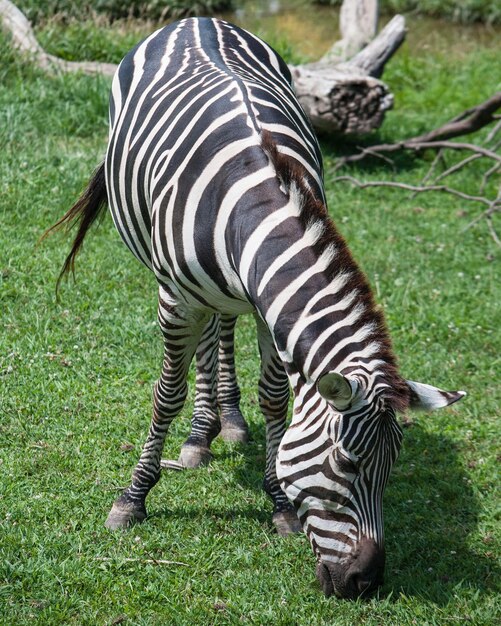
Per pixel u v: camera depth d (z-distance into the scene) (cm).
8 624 622
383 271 1227
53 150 1412
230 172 618
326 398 516
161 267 683
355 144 1689
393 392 528
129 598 656
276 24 2745
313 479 555
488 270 1253
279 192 593
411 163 1648
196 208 635
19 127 1448
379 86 1584
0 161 1348
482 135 1781
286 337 568
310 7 2972
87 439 851
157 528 736
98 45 1850
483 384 991
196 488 800
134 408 906
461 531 760
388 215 1416
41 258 1149
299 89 1599
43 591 655
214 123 654
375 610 645
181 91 713
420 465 854
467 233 1372
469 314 1128
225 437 894
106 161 800
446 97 1962
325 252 567
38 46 1720
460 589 675
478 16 2925
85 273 1130
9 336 997
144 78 774
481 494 812
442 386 978
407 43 2656
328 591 600
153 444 744
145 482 744
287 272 570
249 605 648
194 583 672
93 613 639
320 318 556
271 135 641
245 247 592
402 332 1082
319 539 565
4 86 1585
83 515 751
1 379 926
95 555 697
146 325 1034
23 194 1280
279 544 723
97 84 1594
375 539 552
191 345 720
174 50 783
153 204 681
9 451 826
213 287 649
